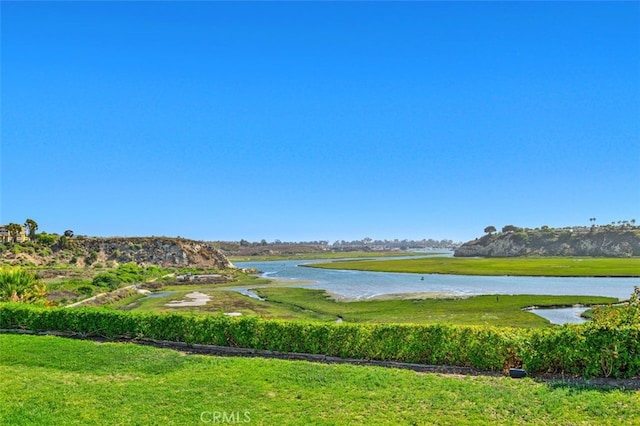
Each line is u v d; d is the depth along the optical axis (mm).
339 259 194500
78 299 48875
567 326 15438
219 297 54562
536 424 10516
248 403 11961
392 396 12398
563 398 12078
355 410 11461
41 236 117938
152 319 20578
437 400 12023
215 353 18828
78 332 21906
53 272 77125
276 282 77250
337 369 15000
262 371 14750
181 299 53156
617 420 10625
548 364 14852
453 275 83750
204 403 11961
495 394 12414
